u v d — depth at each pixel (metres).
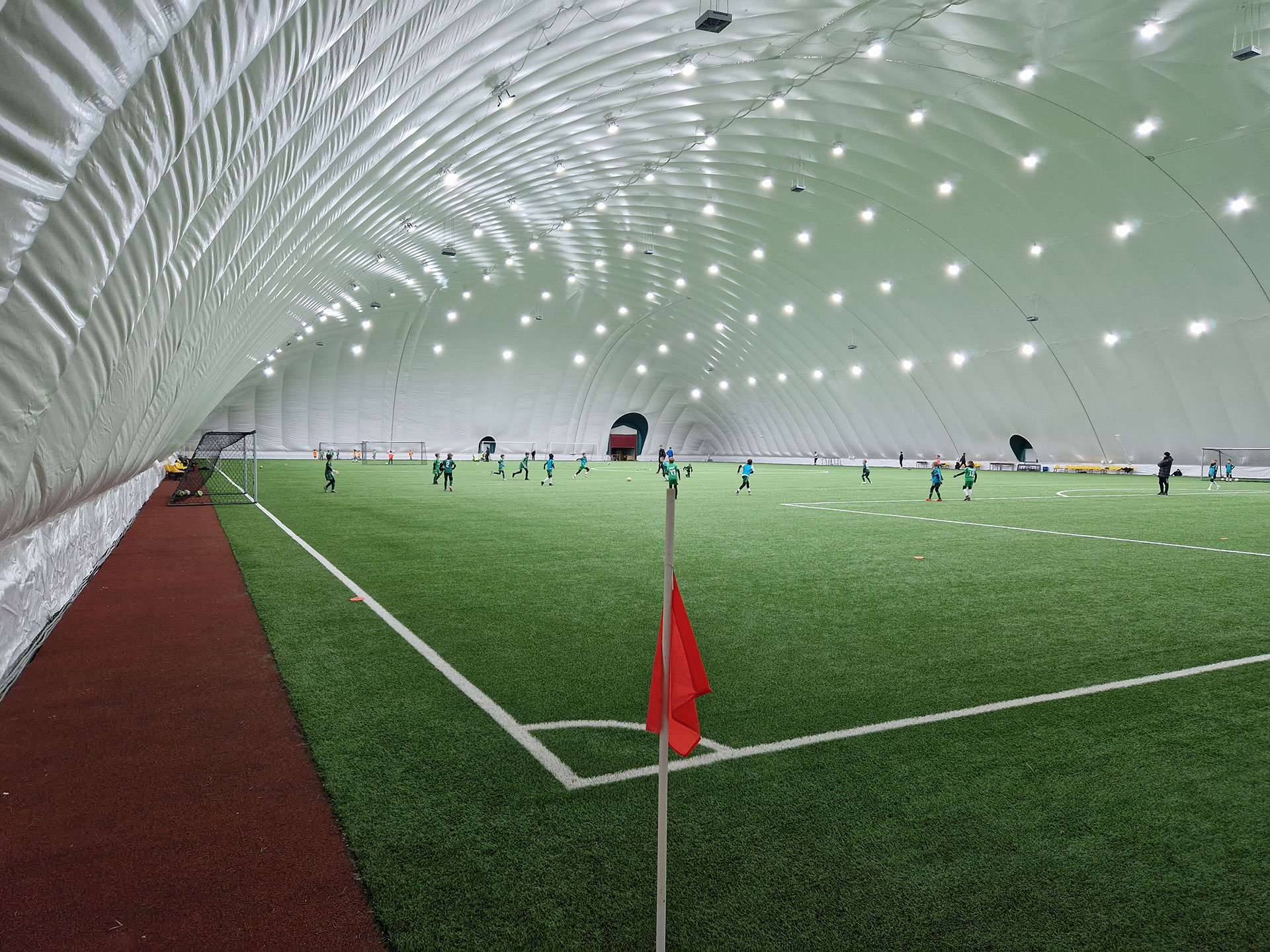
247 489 26.22
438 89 12.62
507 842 3.12
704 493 26.83
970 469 23.31
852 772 3.85
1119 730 4.45
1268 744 4.25
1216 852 3.09
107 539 11.60
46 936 2.52
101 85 1.77
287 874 2.92
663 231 38.81
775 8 17.08
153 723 4.57
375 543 12.74
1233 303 29.81
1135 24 18.91
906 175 29.36
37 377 2.49
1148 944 2.51
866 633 6.76
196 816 3.39
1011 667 5.72
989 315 37.56
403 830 3.23
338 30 4.27
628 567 10.36
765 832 3.22
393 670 5.59
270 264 13.17
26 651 5.85
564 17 13.97
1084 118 23.77
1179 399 34.59
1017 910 2.69
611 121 23.08
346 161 12.17
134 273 3.53
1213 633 6.80
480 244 37.03
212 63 2.59
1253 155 24.23
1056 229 30.55
